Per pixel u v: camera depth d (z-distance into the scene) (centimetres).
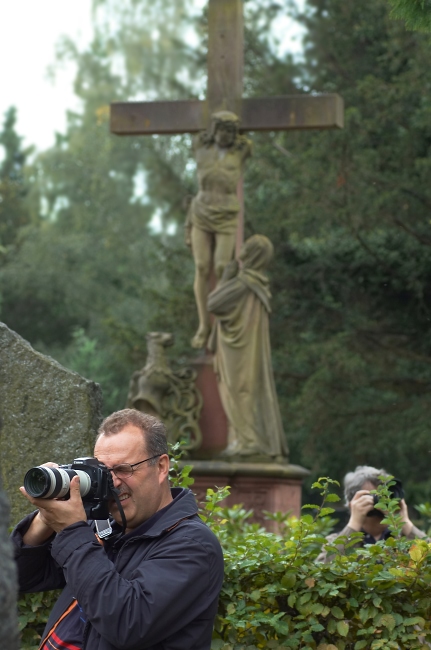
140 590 392
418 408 2280
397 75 2491
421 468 2775
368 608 494
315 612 492
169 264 2712
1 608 246
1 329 572
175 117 1382
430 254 2231
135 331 2584
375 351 2336
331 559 566
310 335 2416
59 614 429
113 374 3859
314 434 2303
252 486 1250
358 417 2302
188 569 400
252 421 1279
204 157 1340
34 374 566
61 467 410
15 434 562
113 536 429
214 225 1327
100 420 574
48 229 4897
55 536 432
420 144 2256
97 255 4559
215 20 1377
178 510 421
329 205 2248
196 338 1337
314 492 2942
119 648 391
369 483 683
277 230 2366
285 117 1359
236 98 1368
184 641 402
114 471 413
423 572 496
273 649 493
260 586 510
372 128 2272
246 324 1284
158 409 1304
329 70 2692
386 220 2197
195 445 1291
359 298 2356
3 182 5772
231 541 586
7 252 5072
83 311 4569
